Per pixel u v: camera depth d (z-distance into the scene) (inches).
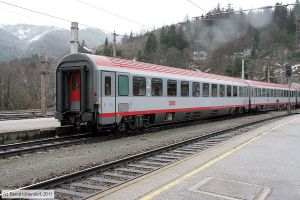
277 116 1099.3
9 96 2363.4
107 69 551.8
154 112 669.3
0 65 2709.2
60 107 582.6
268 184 266.4
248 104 1210.0
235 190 248.8
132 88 606.2
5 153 410.3
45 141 525.7
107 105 549.3
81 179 295.7
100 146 487.5
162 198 231.1
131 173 323.6
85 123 565.6
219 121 947.3
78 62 556.7
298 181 275.6
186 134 632.4
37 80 2461.9
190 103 802.8
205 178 282.5
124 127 605.6
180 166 328.2
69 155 414.0
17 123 718.5
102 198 231.8
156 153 419.5
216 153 397.7
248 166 328.2
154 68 686.5
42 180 291.9
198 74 868.6
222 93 984.3
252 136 555.2
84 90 544.1
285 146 449.4
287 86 1780.3
